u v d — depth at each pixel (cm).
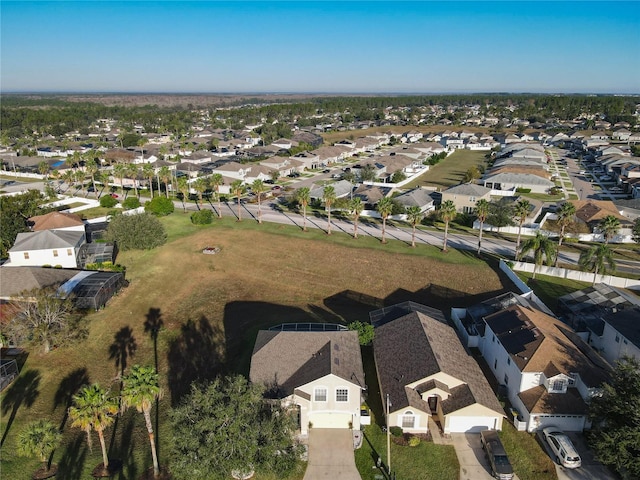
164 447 3469
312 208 10138
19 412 3903
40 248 6725
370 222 9000
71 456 3394
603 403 3206
